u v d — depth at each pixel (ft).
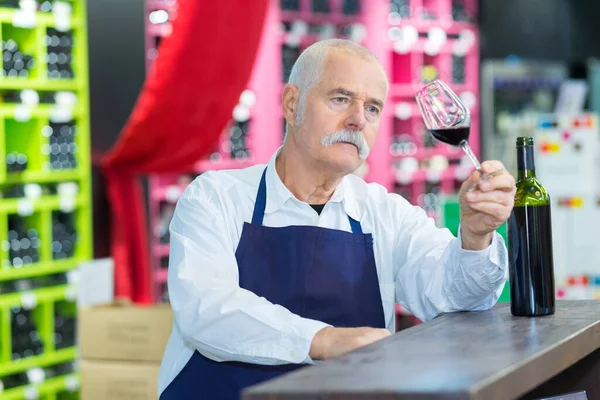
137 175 19.29
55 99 17.84
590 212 16.60
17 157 17.76
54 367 17.97
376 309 6.86
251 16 15.53
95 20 18.69
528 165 5.87
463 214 5.91
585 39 34.17
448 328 5.31
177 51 15.62
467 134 6.03
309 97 6.57
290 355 5.35
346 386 3.70
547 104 32.58
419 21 29.30
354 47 6.61
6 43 17.44
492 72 30.78
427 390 3.56
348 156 6.54
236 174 7.07
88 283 14.53
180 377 6.56
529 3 32.24
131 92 19.35
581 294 16.65
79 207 18.38
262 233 6.75
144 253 17.95
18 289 17.29
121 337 13.10
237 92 16.34
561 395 5.48
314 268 6.70
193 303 5.79
